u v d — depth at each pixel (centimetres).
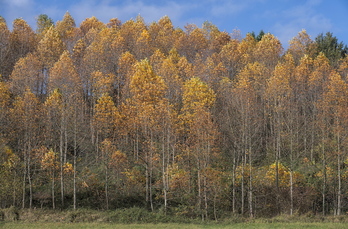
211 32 10744
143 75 5372
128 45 8888
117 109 5241
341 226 3244
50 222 3403
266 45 7919
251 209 4134
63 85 5666
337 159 4772
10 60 7881
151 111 4684
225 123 5062
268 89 5672
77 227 3078
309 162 5056
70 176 4778
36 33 10619
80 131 5022
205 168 4331
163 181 4284
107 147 4669
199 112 4534
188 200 4372
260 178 4725
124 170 4925
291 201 4231
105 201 4547
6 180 4244
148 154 4803
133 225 3284
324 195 4438
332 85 5397
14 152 4912
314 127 5306
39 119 4822
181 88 5888
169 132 4581
